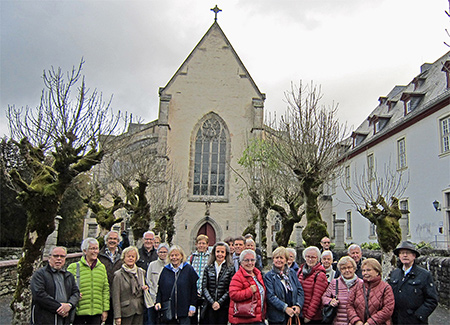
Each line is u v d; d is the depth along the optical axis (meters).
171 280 7.30
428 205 23.27
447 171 21.64
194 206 29.83
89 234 26.08
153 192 25.16
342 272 6.55
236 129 31.31
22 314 8.74
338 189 37.25
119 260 8.08
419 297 6.07
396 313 6.33
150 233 9.69
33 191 9.15
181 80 31.78
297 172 13.41
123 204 19.47
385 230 12.95
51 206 9.32
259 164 21.44
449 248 21.09
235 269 7.54
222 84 31.89
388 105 32.97
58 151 9.64
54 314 6.18
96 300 6.89
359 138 35.22
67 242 38.94
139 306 7.29
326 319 6.38
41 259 9.27
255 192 20.98
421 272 6.20
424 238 23.45
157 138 31.19
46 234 9.27
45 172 9.70
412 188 25.00
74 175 9.92
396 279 6.46
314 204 12.93
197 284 8.17
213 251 7.52
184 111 31.39
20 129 10.33
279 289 6.67
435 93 24.23
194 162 30.83
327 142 13.53
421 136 24.28
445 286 12.84
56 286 6.31
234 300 6.43
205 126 31.36
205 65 32.09
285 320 6.70
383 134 28.70
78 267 6.98
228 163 29.70
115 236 8.97
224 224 29.56
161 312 7.30
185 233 29.41
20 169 27.31
